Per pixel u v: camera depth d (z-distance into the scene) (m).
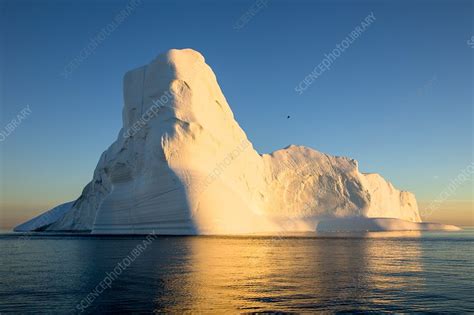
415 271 31.92
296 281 26.39
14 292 23.08
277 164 119.69
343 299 21.31
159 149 78.19
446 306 20.06
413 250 52.84
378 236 89.75
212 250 44.88
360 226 118.88
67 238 72.00
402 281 27.00
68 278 27.59
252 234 79.81
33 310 19.28
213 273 29.22
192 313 18.58
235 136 101.25
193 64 92.25
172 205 72.88
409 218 151.38
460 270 32.69
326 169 124.69
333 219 118.31
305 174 121.69
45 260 38.34
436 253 48.75
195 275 28.25
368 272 30.97
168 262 34.94
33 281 26.48
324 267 33.38
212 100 94.75
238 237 68.12
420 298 21.75
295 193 119.12
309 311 18.98
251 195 104.69
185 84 87.25
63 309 19.44
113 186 85.75
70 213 111.81
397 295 22.45
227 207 78.25
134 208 77.75
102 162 98.94
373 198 132.12
